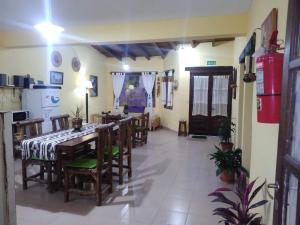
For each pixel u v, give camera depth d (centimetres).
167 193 320
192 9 326
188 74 732
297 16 104
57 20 376
